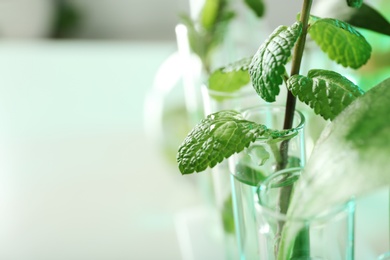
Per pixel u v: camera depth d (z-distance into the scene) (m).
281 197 0.17
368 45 0.19
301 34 0.17
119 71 0.43
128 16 0.58
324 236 0.17
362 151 0.14
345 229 0.17
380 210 0.28
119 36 0.59
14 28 0.57
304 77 0.17
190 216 0.30
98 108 0.40
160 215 0.30
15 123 0.39
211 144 0.17
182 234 0.29
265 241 0.17
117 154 0.35
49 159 0.35
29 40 0.51
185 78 0.28
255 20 0.27
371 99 0.15
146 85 0.41
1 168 0.35
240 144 0.17
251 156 0.18
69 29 0.59
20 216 0.31
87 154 0.35
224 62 0.27
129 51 0.45
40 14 0.57
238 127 0.18
